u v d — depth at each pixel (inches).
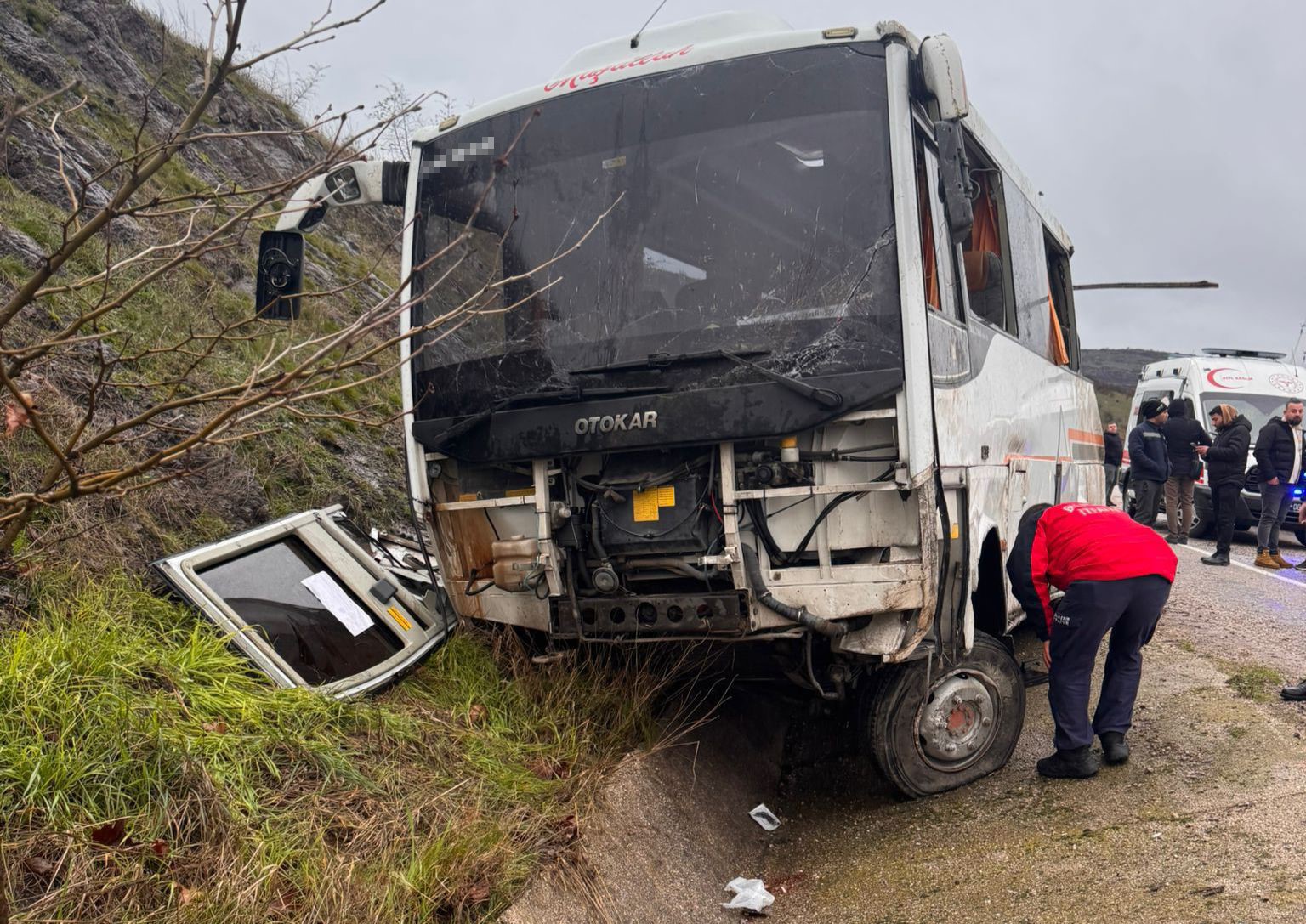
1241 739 201.6
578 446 177.3
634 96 189.6
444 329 194.2
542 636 206.7
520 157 194.2
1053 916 145.6
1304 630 303.6
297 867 129.9
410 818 146.3
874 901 166.2
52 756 124.8
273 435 274.1
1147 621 196.1
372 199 207.3
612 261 184.9
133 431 222.8
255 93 512.1
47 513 186.4
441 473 198.1
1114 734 199.9
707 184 182.4
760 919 170.4
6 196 277.6
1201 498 591.8
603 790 174.7
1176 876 148.6
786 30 189.8
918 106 183.3
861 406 166.6
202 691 153.9
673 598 178.4
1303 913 129.1
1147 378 729.0
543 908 142.7
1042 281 291.7
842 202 173.8
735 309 176.2
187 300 303.3
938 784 202.2
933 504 169.6
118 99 402.3
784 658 195.2
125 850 120.4
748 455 176.4
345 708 167.8
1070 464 303.3
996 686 206.5
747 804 213.5
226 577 194.4
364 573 217.0
